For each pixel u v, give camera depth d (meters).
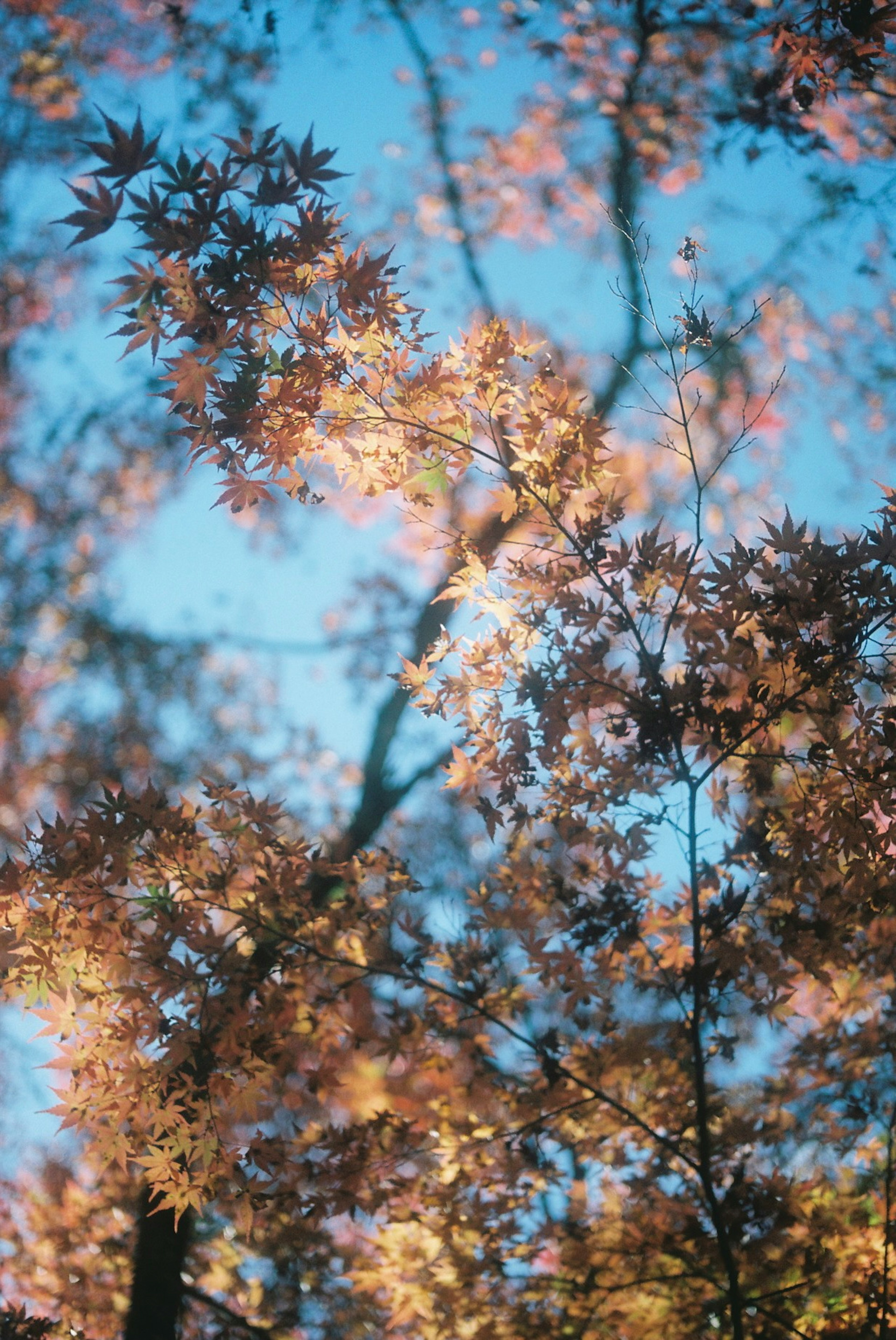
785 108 5.00
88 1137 4.75
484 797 3.34
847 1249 3.56
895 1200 3.72
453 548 3.41
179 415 3.09
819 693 3.19
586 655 3.15
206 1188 3.25
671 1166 3.71
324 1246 4.27
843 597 3.06
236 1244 4.41
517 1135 3.52
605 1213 3.74
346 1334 4.30
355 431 3.36
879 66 3.91
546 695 3.16
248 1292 4.61
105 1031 3.17
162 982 3.17
